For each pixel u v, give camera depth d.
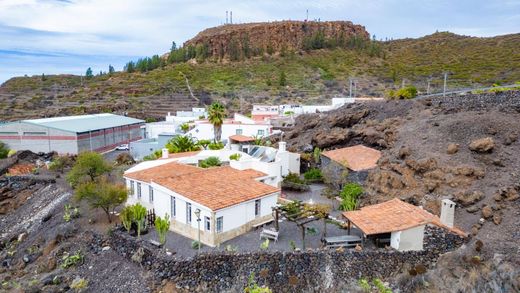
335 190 40.75
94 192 34.12
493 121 35.75
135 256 27.70
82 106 117.31
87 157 46.19
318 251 25.42
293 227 31.72
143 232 31.22
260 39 185.00
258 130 64.00
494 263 21.92
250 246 27.91
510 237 24.34
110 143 81.56
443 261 23.91
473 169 30.73
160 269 25.70
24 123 71.75
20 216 44.09
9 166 59.28
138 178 36.28
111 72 184.12
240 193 31.53
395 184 34.25
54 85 158.88
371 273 24.89
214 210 27.91
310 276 24.84
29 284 28.39
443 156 33.75
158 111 111.88
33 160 65.88
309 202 35.84
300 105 91.94
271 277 24.84
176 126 78.19
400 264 25.09
